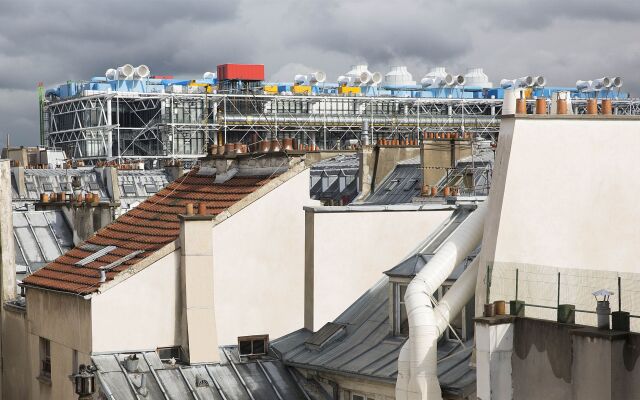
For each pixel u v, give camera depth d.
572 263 29.06
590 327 24.08
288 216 40.25
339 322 38.16
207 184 43.69
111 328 37.16
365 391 34.53
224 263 39.19
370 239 39.06
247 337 39.34
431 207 39.81
